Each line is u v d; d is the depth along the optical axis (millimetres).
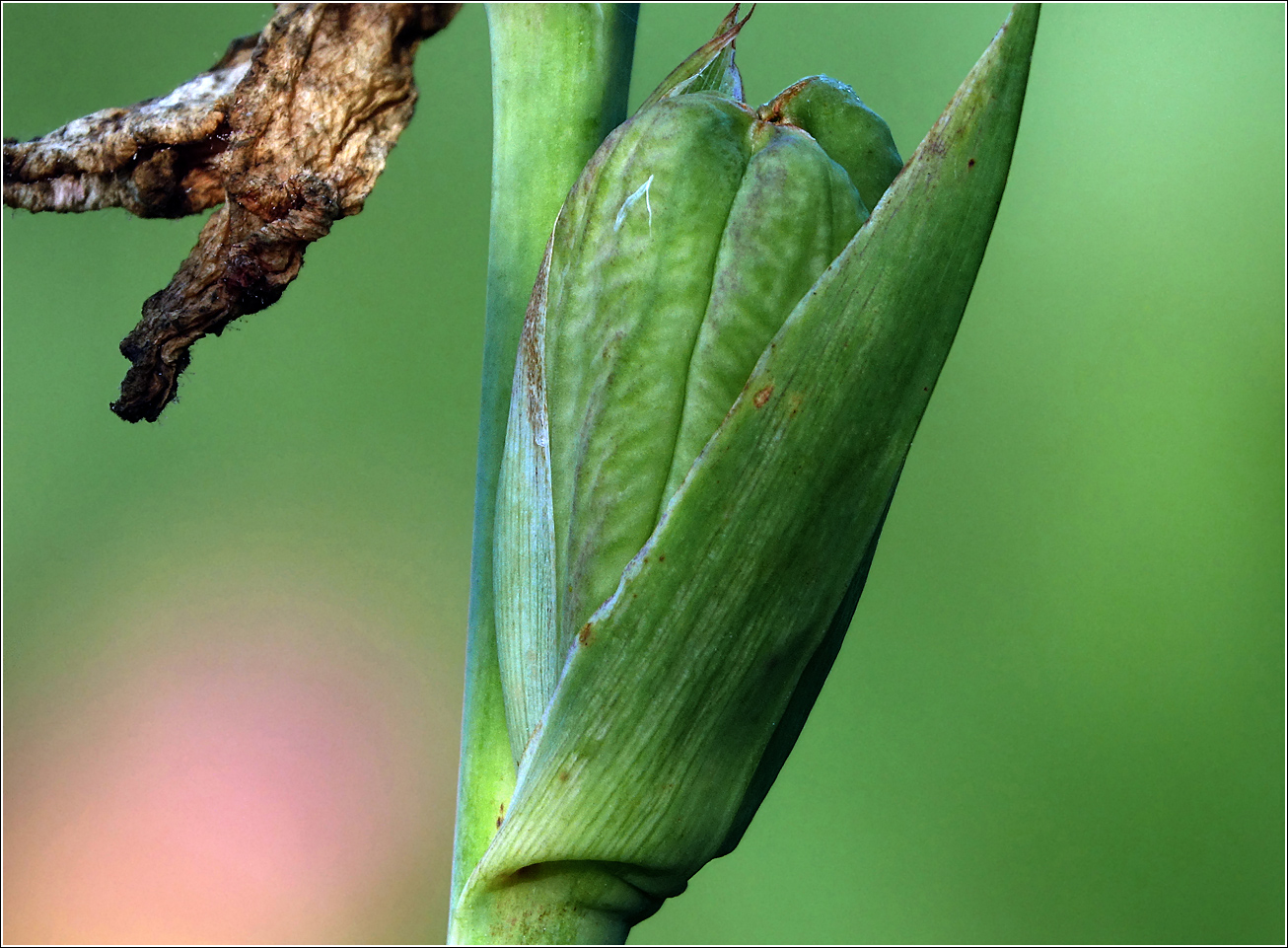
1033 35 285
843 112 296
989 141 286
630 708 290
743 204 290
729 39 301
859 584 299
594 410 292
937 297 287
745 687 291
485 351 306
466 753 302
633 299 291
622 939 299
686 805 293
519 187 305
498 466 304
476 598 304
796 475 287
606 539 292
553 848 293
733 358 290
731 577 288
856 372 287
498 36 306
